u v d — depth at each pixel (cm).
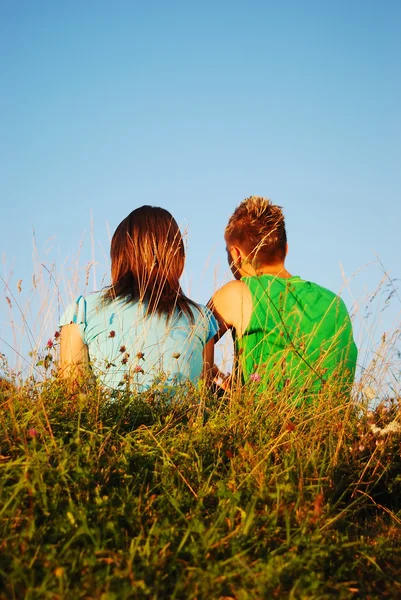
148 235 391
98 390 337
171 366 379
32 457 268
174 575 230
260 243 409
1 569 217
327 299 413
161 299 386
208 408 353
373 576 250
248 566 229
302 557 237
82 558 225
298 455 301
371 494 322
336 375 395
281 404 355
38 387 350
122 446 298
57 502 251
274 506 269
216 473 290
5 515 245
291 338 396
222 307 418
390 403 395
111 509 251
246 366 406
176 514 260
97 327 382
